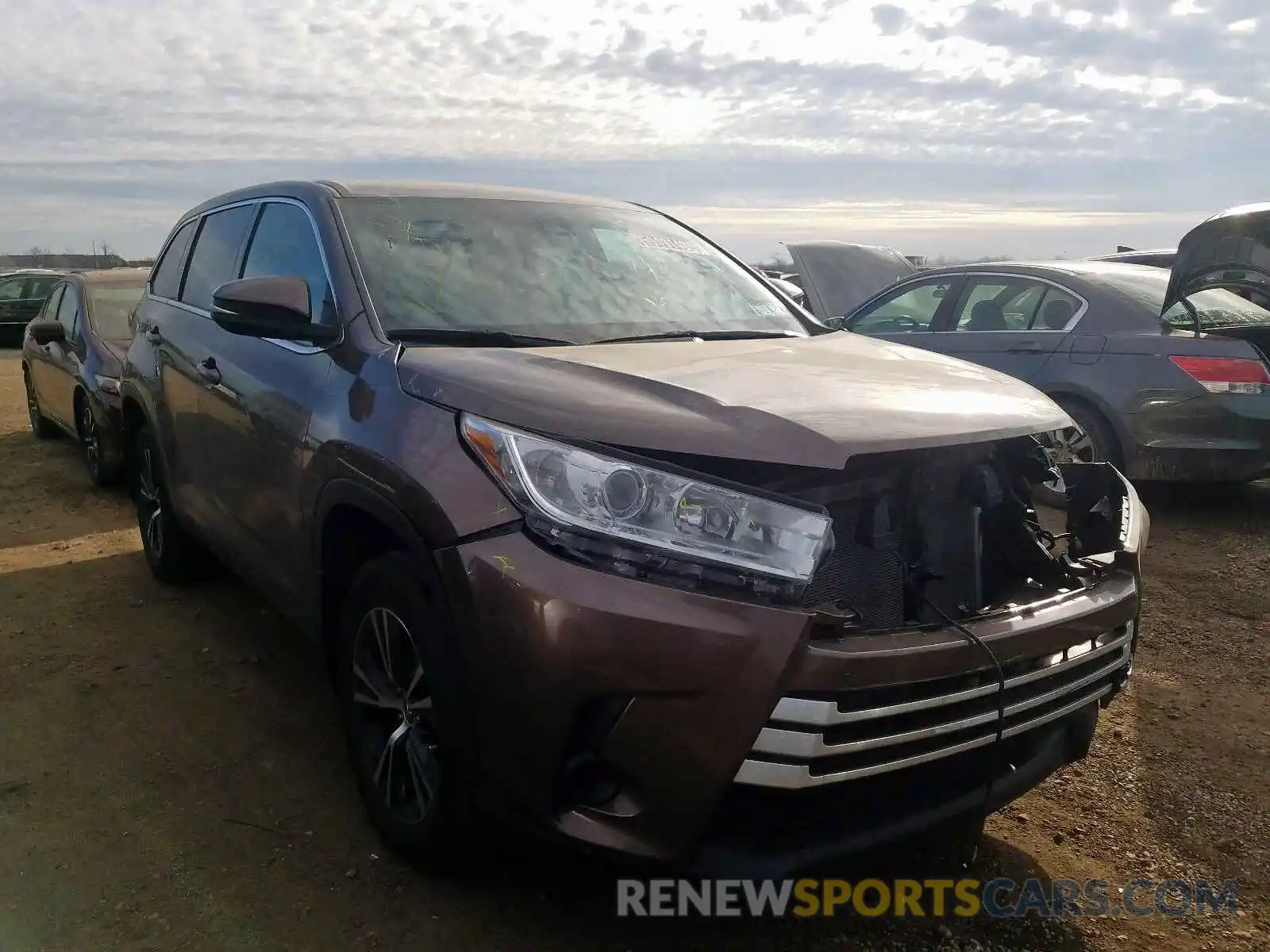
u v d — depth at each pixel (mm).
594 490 2158
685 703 2055
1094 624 2500
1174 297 6062
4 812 2969
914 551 2455
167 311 4621
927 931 2594
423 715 2557
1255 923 2684
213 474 3869
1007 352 6836
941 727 2213
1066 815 3178
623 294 3459
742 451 2162
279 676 3951
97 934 2451
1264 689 4086
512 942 2457
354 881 2668
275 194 3854
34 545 5793
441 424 2447
